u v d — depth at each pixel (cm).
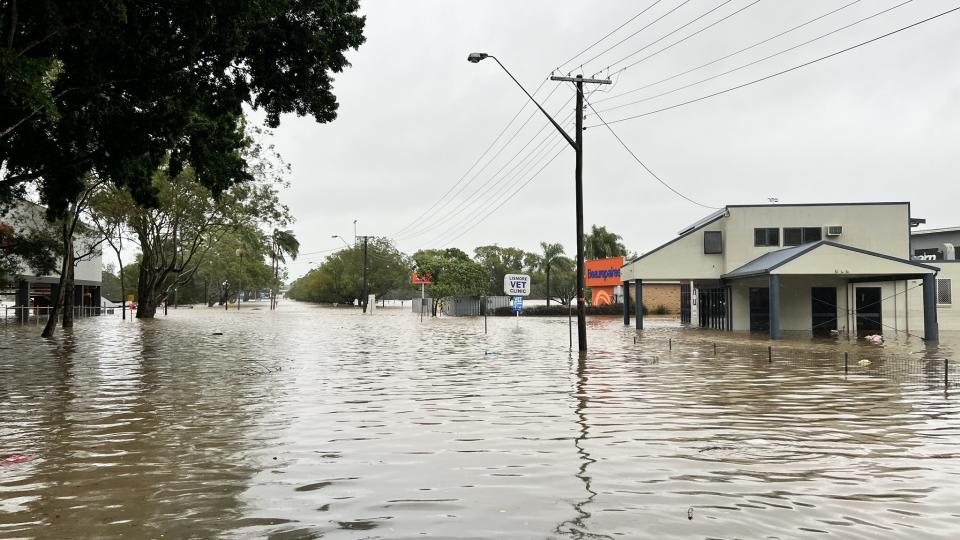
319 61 2009
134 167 2198
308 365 1744
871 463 696
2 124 1719
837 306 3466
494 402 1105
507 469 676
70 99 1850
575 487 610
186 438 834
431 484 623
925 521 517
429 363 1786
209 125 2202
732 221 3516
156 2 1590
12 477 655
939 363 1742
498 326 4044
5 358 1952
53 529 506
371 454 744
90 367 1700
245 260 10056
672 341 2631
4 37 1484
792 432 855
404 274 9869
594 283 6209
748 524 509
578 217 2147
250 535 491
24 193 2803
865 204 3459
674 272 3578
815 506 553
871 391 1229
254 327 3938
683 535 486
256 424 923
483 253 9212
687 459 714
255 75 1981
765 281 3419
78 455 746
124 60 1698
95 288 6334
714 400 1121
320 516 534
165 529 505
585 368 1639
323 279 10894
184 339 2838
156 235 4975
